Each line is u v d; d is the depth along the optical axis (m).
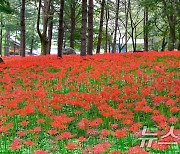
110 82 11.76
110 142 6.86
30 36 46.72
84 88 11.62
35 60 18.11
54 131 6.91
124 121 7.04
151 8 30.41
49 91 11.70
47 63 16.50
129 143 6.75
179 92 9.39
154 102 9.02
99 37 27.66
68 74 14.27
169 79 11.38
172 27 26.47
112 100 9.41
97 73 13.02
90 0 21.38
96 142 7.14
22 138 7.71
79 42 42.28
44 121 7.75
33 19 43.97
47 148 7.06
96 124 7.14
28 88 11.30
